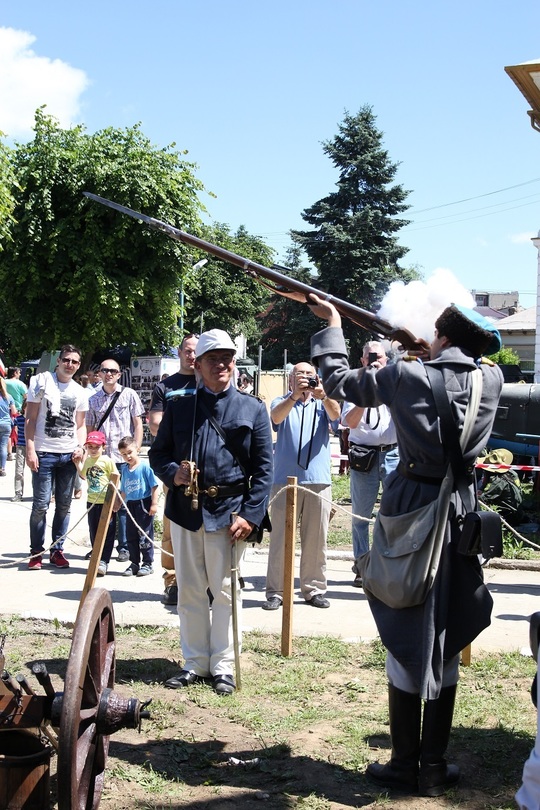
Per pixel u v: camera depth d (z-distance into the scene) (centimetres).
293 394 708
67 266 2591
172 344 2828
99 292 2545
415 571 363
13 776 327
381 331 402
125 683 529
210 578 529
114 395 866
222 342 531
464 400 371
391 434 768
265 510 531
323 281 4775
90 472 838
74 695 299
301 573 735
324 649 599
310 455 719
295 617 694
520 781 400
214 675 529
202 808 374
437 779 387
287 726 465
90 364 2722
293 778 403
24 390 1827
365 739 447
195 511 525
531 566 918
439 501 363
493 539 361
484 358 409
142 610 702
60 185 2548
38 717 319
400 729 389
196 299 4875
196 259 2994
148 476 840
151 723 466
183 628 539
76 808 307
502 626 676
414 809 371
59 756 295
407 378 371
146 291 2686
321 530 725
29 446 841
